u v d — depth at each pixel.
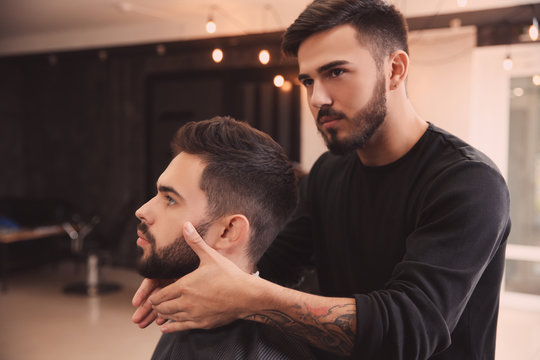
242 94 5.68
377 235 1.11
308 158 5.17
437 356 1.04
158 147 6.35
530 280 4.69
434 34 4.58
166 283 0.94
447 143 1.01
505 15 4.19
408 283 0.82
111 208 6.72
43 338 3.70
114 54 6.32
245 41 5.43
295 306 0.79
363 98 0.93
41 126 7.21
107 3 5.05
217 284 0.79
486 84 4.74
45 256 6.10
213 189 0.83
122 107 6.56
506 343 3.77
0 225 5.37
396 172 1.07
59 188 7.13
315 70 0.93
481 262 0.87
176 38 5.69
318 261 1.30
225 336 0.85
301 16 0.93
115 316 4.27
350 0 0.90
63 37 6.48
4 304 4.61
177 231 0.83
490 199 0.88
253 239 0.87
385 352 0.78
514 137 4.72
